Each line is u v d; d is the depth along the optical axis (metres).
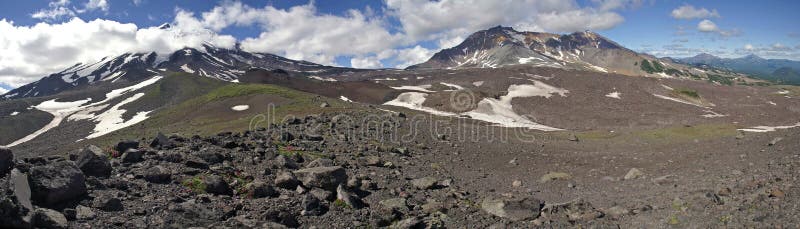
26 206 13.05
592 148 54.66
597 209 21.20
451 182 28.56
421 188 26.14
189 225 15.48
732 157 35.25
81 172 16.33
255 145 32.03
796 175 21.73
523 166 39.41
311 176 21.86
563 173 33.47
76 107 188.75
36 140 137.12
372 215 18.98
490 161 41.31
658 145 54.38
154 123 117.38
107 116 156.38
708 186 23.78
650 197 23.33
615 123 106.94
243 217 16.70
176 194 18.28
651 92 152.88
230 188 20.20
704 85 168.88
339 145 39.47
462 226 18.98
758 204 17.70
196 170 21.83
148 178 19.50
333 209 19.45
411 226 17.70
